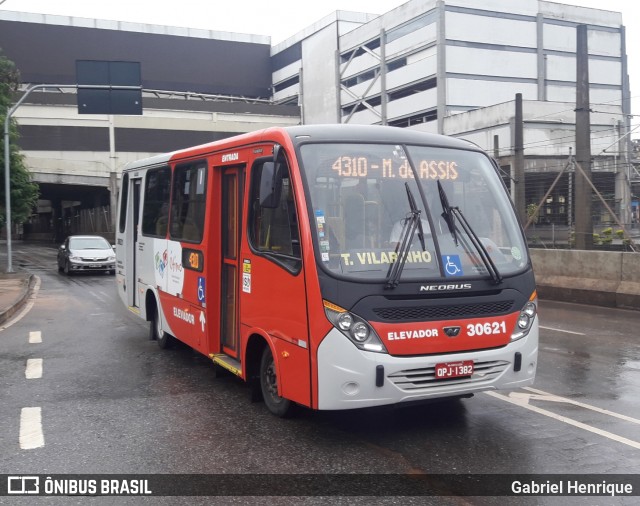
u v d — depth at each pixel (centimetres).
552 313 1356
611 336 1070
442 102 4756
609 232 2458
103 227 5219
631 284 1427
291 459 519
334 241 535
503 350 552
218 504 438
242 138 675
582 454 526
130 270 1127
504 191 623
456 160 606
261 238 622
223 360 713
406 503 439
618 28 5569
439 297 535
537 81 5188
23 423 617
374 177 567
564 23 5303
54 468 504
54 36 5956
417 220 554
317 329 519
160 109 5331
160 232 950
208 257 739
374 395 510
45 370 847
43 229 7706
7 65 2795
